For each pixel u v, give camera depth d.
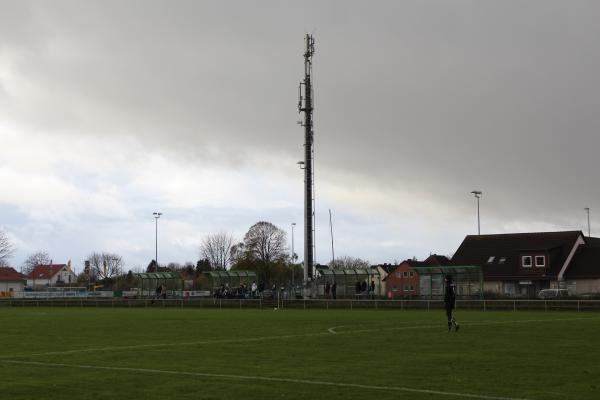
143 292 93.56
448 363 21.12
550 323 40.38
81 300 84.19
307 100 83.38
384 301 66.12
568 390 16.11
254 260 153.12
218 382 17.50
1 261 146.12
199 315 55.59
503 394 15.64
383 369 19.84
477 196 107.88
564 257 94.69
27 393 16.09
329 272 77.56
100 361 22.23
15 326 41.88
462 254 102.62
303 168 83.69
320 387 16.66
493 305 61.56
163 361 22.09
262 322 43.88
